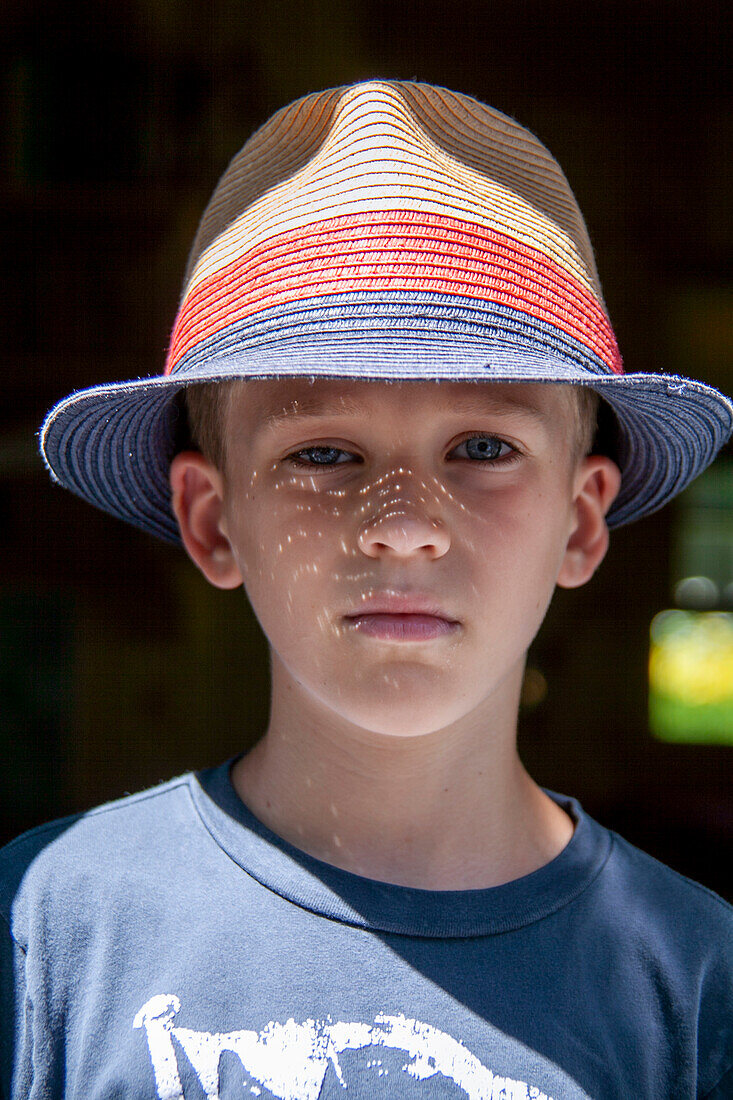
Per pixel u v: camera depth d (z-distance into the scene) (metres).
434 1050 0.90
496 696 1.03
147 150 4.16
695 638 6.17
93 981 0.95
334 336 0.87
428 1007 0.91
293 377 0.84
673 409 1.04
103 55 4.13
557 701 5.09
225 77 4.21
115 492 1.22
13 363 4.13
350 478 0.93
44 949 0.98
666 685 6.08
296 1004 0.91
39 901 1.01
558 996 0.94
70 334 4.15
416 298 0.88
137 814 1.08
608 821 4.92
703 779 5.08
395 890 0.96
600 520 1.14
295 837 1.03
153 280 4.16
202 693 4.28
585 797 5.07
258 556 0.98
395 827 1.02
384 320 0.88
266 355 0.88
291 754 1.04
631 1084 0.93
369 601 0.90
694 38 4.71
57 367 4.14
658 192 4.98
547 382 0.87
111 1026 0.93
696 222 4.99
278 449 0.95
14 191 4.05
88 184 4.12
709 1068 0.99
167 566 4.28
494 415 0.93
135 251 4.16
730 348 5.03
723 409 1.01
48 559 4.22
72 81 4.12
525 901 0.98
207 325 0.99
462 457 0.96
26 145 4.09
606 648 5.11
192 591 4.29
